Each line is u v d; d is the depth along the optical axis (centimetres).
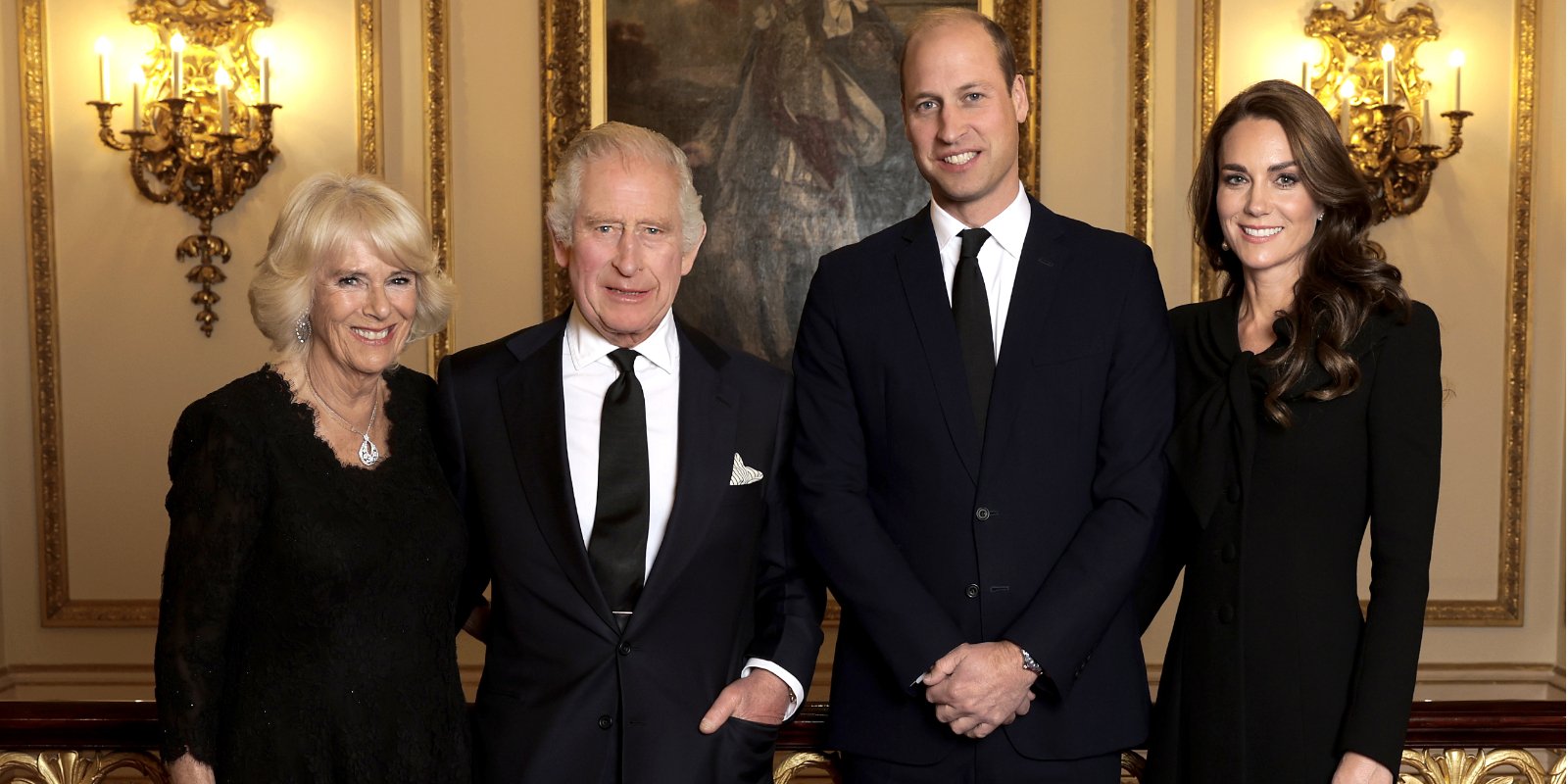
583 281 195
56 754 217
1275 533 200
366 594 189
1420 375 196
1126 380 209
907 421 211
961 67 212
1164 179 546
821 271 229
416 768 189
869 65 543
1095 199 548
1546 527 546
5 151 529
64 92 530
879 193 545
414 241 194
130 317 535
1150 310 213
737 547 203
